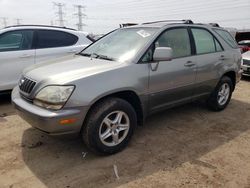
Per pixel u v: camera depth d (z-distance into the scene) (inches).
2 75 227.6
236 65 223.3
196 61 183.8
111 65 145.3
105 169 132.0
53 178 124.6
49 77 133.7
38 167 133.4
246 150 154.4
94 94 130.7
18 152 147.7
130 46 162.6
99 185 119.8
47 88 129.0
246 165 138.1
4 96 258.4
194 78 184.1
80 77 130.3
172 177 126.3
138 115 159.3
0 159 140.1
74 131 130.3
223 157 145.7
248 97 269.6
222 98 218.8
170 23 179.5
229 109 227.6
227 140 166.9
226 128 185.9
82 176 126.2
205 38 198.5
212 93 209.0
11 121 192.4
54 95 125.3
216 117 206.7
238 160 142.9
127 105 144.9
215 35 208.1
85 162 138.1
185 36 182.9
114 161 139.3
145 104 156.2
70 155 145.0
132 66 147.6
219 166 136.5
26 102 138.0
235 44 230.7
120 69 142.8
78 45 268.4
